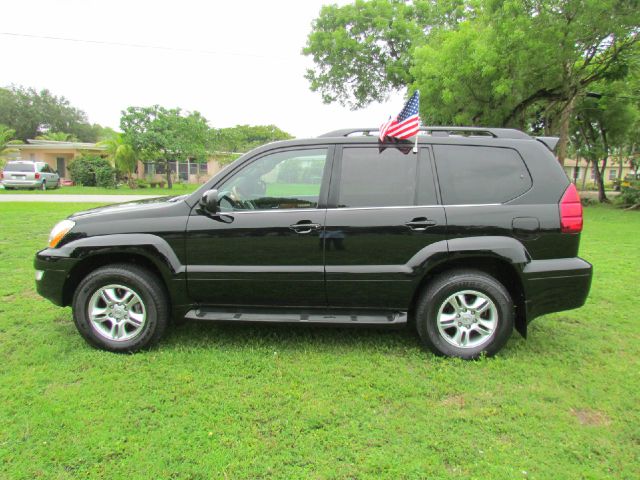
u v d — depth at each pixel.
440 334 3.42
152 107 28.38
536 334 3.98
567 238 3.31
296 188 3.46
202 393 2.90
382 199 3.39
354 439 2.46
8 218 10.53
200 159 31.17
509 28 12.52
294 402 2.81
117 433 2.47
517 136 3.48
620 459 2.31
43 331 3.88
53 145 31.08
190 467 2.21
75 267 3.47
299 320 3.45
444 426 2.58
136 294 3.45
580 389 3.00
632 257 7.38
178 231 3.42
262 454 2.32
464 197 3.37
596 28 12.55
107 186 27.25
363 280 3.37
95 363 3.30
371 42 22.75
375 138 3.49
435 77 14.70
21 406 2.70
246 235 3.39
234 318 3.50
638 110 21.20
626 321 4.34
